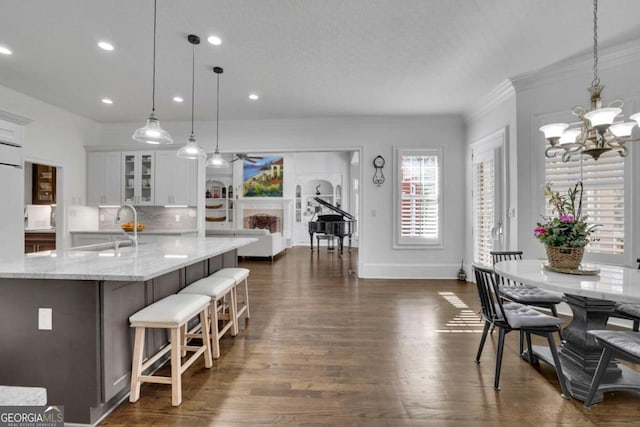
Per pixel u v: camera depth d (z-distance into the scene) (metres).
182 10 2.40
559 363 1.90
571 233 2.01
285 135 5.35
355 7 2.39
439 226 5.12
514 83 3.61
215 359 2.32
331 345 2.57
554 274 1.96
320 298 3.96
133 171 5.39
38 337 1.62
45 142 4.52
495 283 2.04
